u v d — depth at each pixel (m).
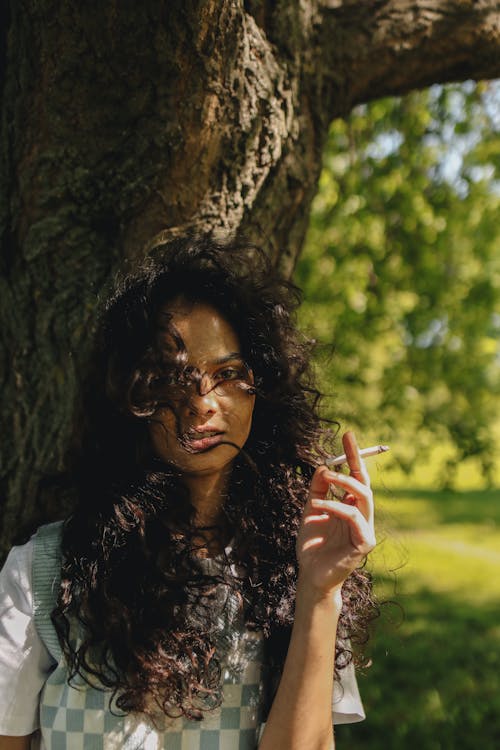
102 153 1.65
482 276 4.65
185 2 1.45
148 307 1.26
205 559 1.28
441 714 3.87
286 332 1.40
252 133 1.70
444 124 4.28
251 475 1.37
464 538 8.36
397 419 4.46
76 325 1.75
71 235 1.73
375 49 1.93
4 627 1.20
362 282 4.52
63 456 1.78
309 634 1.14
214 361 1.25
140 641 1.17
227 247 1.39
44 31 1.53
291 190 1.85
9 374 1.82
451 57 2.00
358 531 1.13
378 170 4.33
